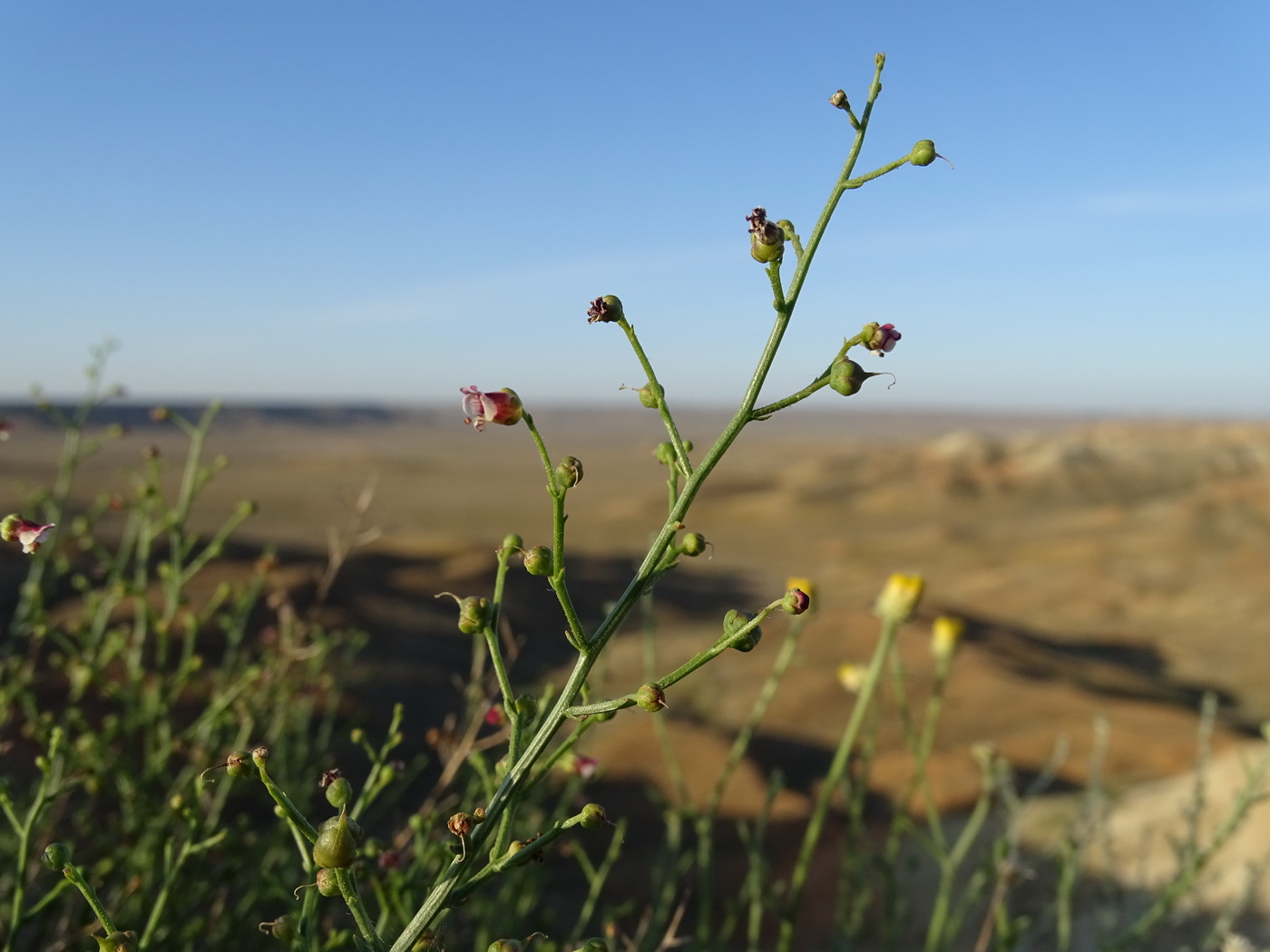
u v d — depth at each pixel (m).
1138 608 23.33
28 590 3.85
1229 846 5.70
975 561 31.16
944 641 3.72
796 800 9.32
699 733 10.90
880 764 10.63
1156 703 14.05
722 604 24.78
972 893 3.66
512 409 1.37
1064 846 3.74
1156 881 5.09
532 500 55.94
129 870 2.94
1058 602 24.14
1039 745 11.55
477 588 21.28
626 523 44.56
